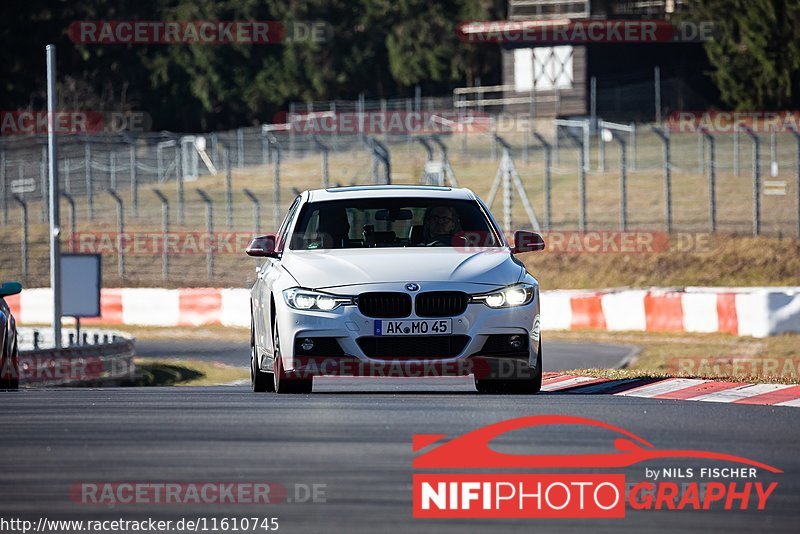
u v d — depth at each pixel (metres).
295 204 44.09
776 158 170.88
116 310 115.31
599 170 170.50
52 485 22.45
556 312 98.38
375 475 23.20
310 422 30.31
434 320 37.19
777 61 198.50
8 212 171.50
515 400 35.66
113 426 30.05
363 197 42.47
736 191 152.88
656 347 81.19
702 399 37.31
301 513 20.22
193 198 170.25
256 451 25.89
